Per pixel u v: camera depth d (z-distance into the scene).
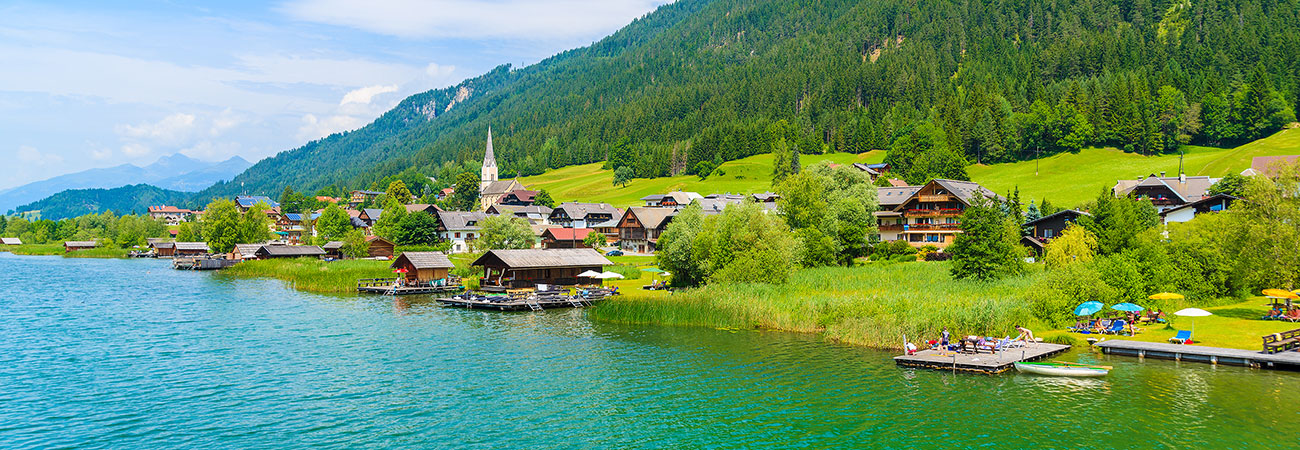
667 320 70.31
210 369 51.94
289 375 50.41
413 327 69.56
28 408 42.59
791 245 86.38
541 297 84.88
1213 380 46.12
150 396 45.09
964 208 130.25
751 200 120.12
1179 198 129.88
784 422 40.56
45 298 92.81
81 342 61.59
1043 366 48.62
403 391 46.62
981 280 78.62
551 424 40.47
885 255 112.38
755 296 73.50
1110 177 195.75
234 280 119.56
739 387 47.12
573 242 164.50
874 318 61.09
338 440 37.75
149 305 85.50
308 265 130.25
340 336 64.69
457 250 179.75
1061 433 38.09
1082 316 61.66
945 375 49.12
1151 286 69.25
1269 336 51.28
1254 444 36.09
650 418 41.44
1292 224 66.44
